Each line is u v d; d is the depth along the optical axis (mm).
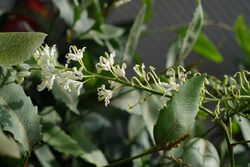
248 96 308
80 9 486
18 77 312
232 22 1078
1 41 289
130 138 535
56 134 408
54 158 418
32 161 414
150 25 1066
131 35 425
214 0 1001
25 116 311
